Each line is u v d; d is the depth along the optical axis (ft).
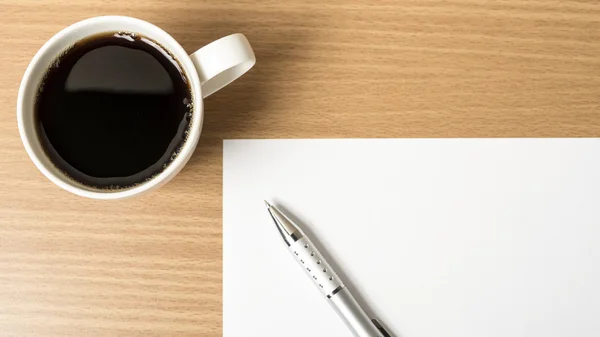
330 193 1.59
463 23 1.61
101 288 1.56
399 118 1.61
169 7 1.60
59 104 1.48
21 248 1.56
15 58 1.58
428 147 1.60
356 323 1.53
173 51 1.46
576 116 1.62
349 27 1.61
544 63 1.62
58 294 1.56
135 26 1.45
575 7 1.62
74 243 1.57
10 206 1.57
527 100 1.61
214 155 1.59
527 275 1.59
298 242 1.54
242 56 1.44
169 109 1.48
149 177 1.47
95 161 1.48
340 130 1.60
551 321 1.59
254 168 1.59
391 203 1.60
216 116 1.59
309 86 1.60
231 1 1.60
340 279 1.57
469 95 1.61
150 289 1.57
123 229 1.57
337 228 1.59
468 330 1.58
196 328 1.56
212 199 1.58
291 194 1.59
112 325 1.56
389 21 1.61
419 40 1.61
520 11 1.62
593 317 1.59
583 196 1.61
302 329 1.57
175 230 1.57
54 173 1.45
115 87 1.49
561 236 1.60
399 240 1.59
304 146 1.59
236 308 1.57
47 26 1.59
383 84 1.61
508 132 1.61
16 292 1.56
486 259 1.59
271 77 1.60
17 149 1.57
